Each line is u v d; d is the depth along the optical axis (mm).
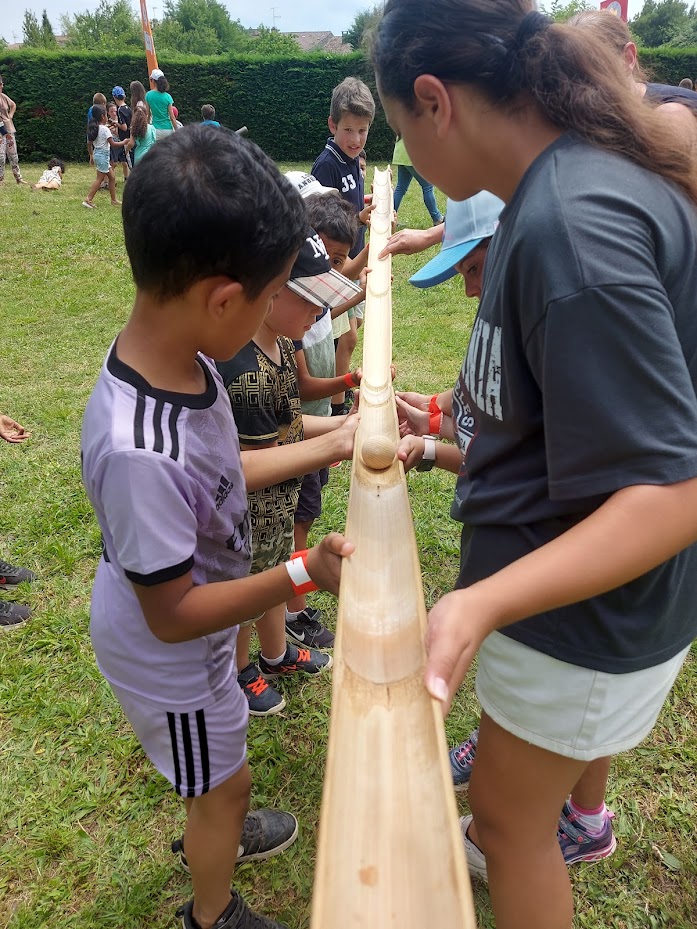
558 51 999
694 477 881
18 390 4996
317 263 1945
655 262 922
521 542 1195
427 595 2949
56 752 2281
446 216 1834
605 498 986
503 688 1275
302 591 1193
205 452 1245
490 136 1059
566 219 901
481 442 1263
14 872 1938
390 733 865
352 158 4418
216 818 1552
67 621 2814
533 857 1383
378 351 2029
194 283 1092
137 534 1106
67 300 7008
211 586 1209
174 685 1372
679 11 43531
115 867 1944
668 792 2107
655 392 875
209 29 69250
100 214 10820
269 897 1881
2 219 10312
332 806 754
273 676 2561
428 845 728
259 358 1845
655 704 1287
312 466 1714
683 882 1882
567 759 1283
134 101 12047
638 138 983
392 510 1321
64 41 70938
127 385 1153
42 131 17906
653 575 1122
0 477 3859
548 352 914
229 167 1057
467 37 998
